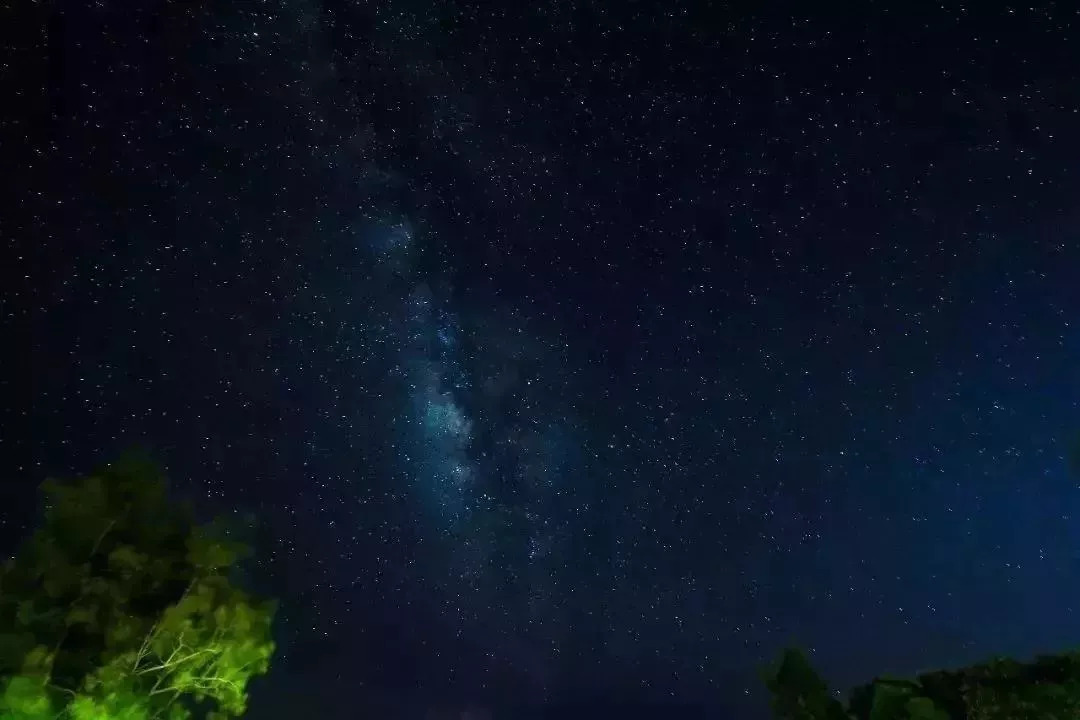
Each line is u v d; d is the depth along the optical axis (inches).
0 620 112.5
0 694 108.3
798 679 103.0
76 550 115.8
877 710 96.7
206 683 119.3
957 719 97.4
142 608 119.8
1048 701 94.5
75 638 115.7
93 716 108.3
